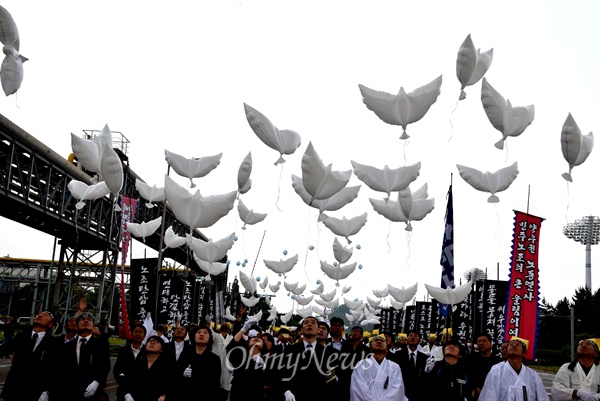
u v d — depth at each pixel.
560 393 7.32
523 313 12.66
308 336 7.86
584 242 64.56
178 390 7.34
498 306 15.17
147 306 14.65
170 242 14.34
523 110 7.31
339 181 7.88
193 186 9.16
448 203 11.62
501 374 7.16
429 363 8.41
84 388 7.54
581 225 64.06
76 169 24.80
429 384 8.33
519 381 7.06
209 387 7.29
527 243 12.81
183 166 9.11
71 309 27.95
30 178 21.62
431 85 7.01
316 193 7.93
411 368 9.30
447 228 11.56
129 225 13.58
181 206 8.66
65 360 7.52
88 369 7.60
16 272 64.88
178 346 8.95
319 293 22.03
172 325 14.52
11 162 20.36
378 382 7.52
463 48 6.57
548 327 59.78
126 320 14.79
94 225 28.25
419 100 7.03
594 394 7.14
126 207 16.08
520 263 12.77
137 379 7.39
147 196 12.07
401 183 8.23
